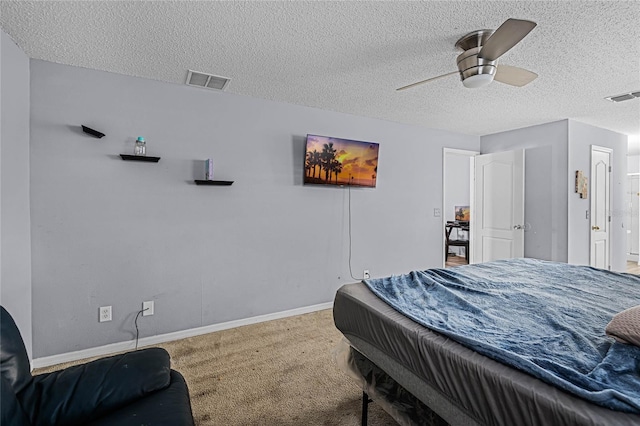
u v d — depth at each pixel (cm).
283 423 171
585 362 103
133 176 258
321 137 333
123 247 255
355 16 179
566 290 186
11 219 200
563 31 192
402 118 382
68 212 236
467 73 201
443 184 441
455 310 154
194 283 283
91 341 245
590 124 411
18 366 110
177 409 109
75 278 239
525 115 370
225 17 179
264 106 313
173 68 245
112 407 112
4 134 193
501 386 95
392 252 400
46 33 193
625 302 164
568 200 387
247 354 248
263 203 315
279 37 201
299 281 337
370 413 179
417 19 181
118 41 204
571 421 79
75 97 238
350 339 178
